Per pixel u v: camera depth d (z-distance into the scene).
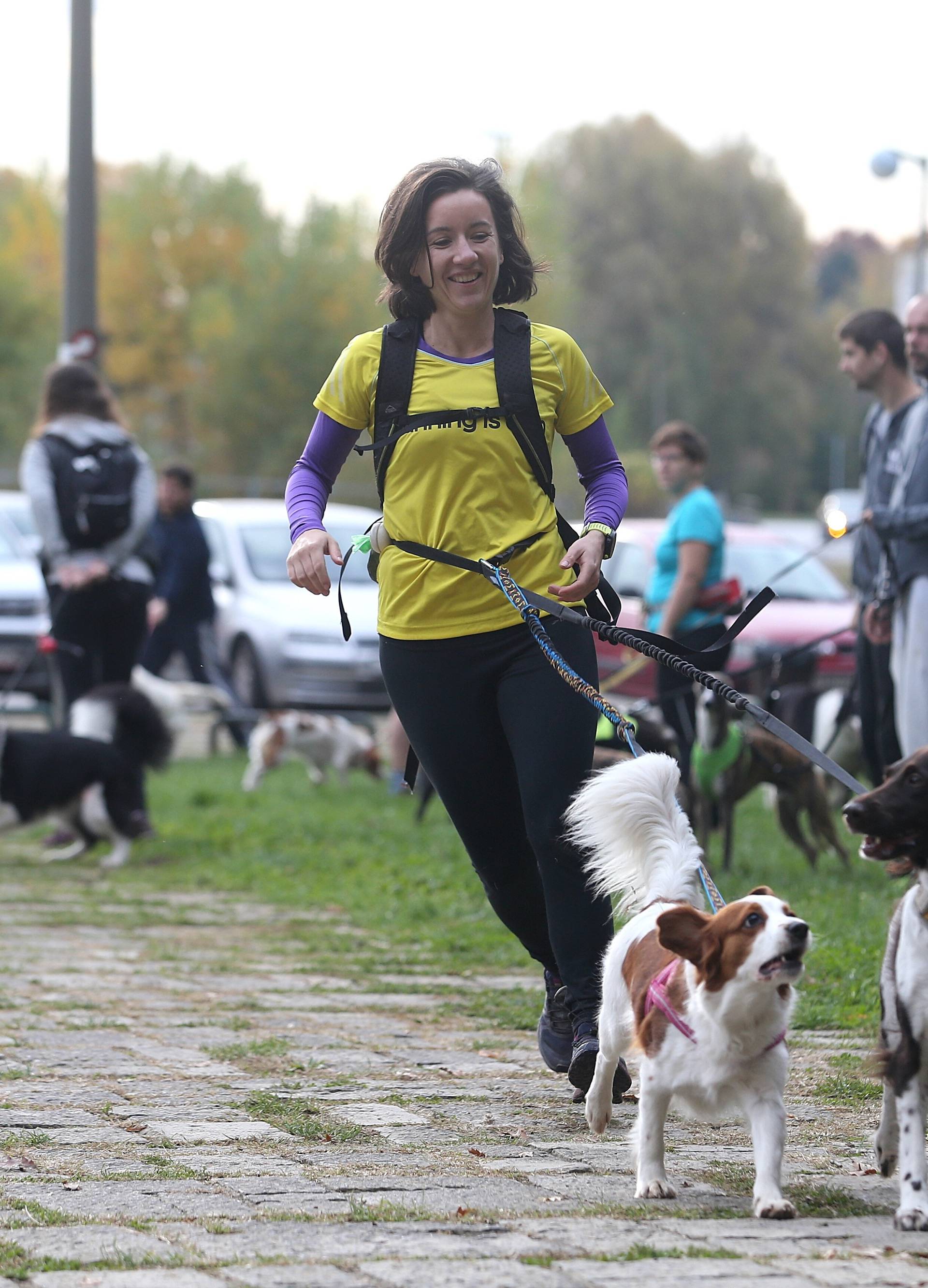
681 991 5.28
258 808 18.59
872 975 9.18
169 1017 8.50
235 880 13.84
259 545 26.73
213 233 74.12
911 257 88.50
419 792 17.28
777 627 22.28
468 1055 7.71
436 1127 6.29
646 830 6.09
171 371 74.38
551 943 6.65
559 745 6.46
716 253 101.50
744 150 104.31
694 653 6.64
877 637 10.65
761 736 14.01
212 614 23.55
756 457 106.94
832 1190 5.37
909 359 10.49
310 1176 5.49
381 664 6.88
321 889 13.20
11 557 24.69
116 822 14.84
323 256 66.56
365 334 6.71
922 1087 5.21
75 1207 5.06
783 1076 5.21
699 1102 5.30
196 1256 4.49
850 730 16.70
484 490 6.51
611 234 99.56
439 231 6.39
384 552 6.71
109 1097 6.73
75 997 9.02
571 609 6.52
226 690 24.03
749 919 5.04
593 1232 4.77
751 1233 4.80
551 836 6.44
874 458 11.14
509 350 6.55
